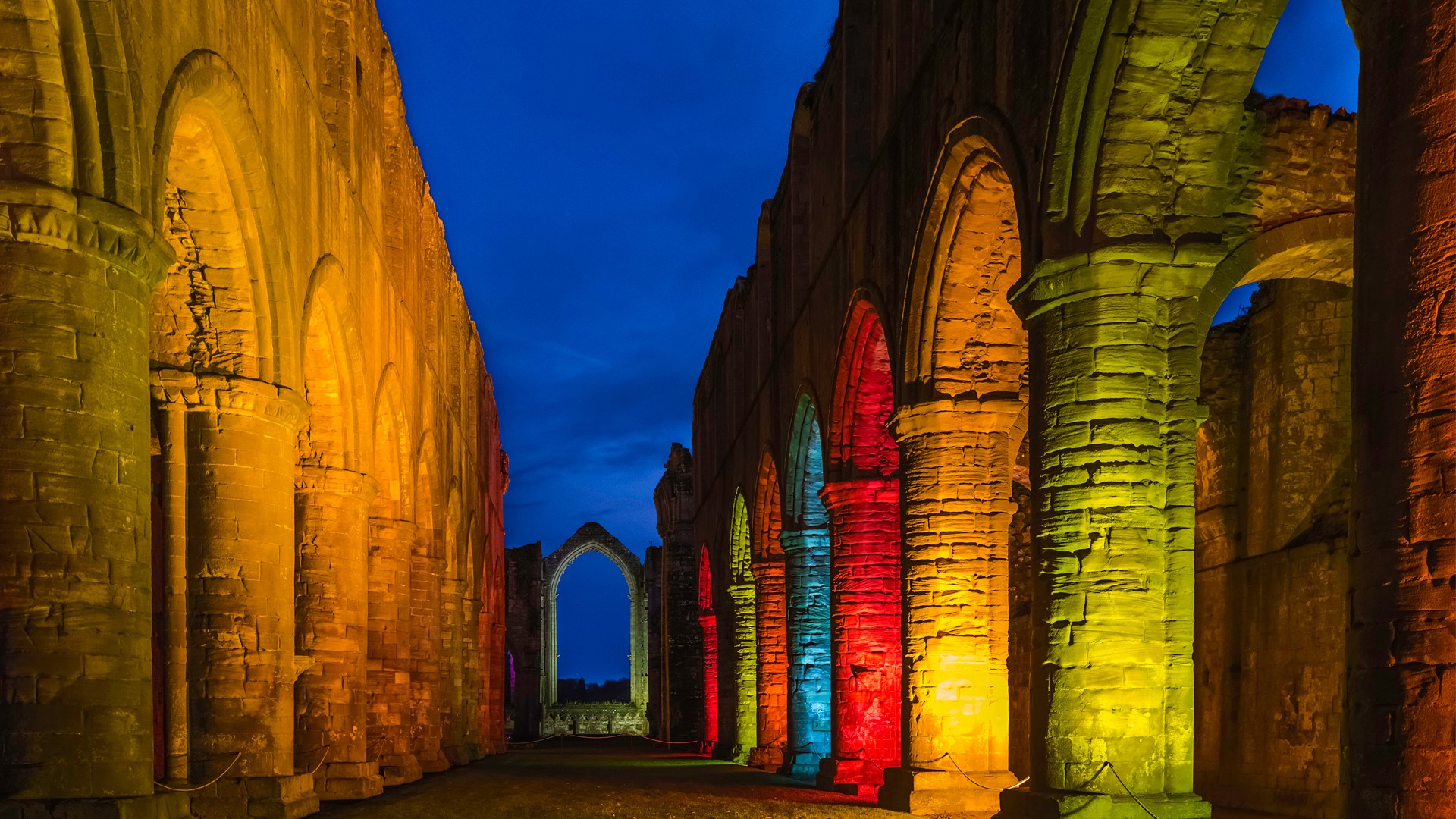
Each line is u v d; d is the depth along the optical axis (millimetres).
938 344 12859
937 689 12766
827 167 18203
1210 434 17391
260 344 10625
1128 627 8984
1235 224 10500
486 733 32594
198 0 8828
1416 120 5102
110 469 7234
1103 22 8820
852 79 16391
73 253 7109
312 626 13867
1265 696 15945
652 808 13734
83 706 7016
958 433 12836
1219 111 9000
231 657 10398
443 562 22406
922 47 12953
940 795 12648
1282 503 16031
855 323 15969
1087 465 9109
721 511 31578
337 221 13695
